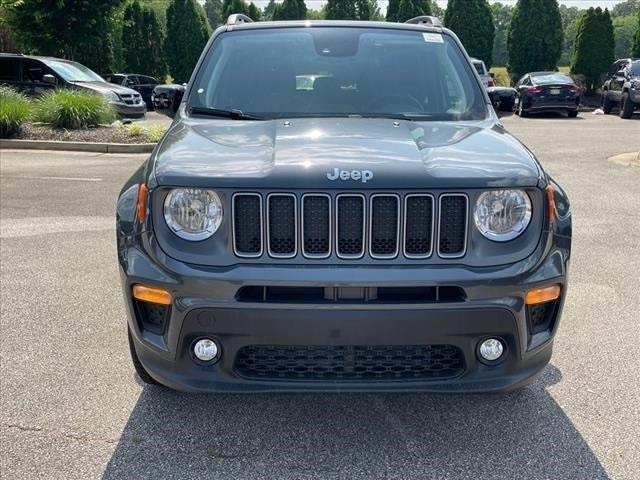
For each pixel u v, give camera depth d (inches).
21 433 128.8
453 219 111.0
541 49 1346.0
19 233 275.3
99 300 199.3
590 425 132.6
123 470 117.6
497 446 125.5
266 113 154.5
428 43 176.6
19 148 548.4
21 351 164.6
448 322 109.0
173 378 114.4
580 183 390.6
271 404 141.2
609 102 995.9
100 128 612.1
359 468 118.6
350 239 109.8
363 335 108.4
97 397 142.9
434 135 134.3
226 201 109.7
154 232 112.8
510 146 127.4
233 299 108.7
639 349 167.5
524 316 112.5
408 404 141.5
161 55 1471.5
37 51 1079.6
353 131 132.7
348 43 174.4
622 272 227.3
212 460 121.0
